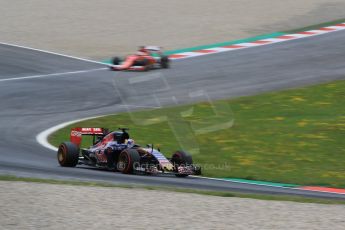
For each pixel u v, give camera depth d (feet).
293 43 407.23
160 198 116.26
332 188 156.56
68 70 344.49
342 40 411.95
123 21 475.72
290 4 533.96
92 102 278.26
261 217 102.78
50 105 271.28
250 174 170.19
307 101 274.98
